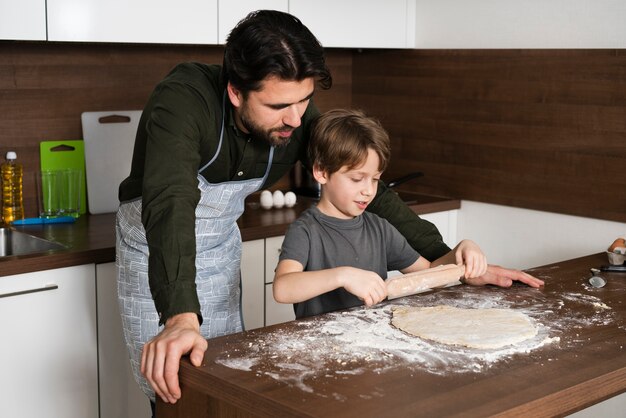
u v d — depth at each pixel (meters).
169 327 1.39
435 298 1.84
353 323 1.63
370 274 1.68
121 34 2.57
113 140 2.95
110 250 2.41
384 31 3.20
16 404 2.31
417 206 3.05
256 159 1.89
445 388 1.29
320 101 3.50
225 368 1.36
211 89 1.74
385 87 3.43
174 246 1.43
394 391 1.27
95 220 2.83
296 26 1.56
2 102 2.77
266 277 2.78
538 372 1.37
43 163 2.85
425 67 3.26
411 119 3.35
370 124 1.87
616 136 2.70
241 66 1.54
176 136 1.58
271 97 1.55
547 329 1.61
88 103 2.94
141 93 3.05
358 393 1.26
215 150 1.79
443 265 1.87
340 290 1.94
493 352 1.46
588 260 2.26
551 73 2.85
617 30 2.68
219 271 2.04
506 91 2.99
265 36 1.51
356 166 1.84
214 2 2.74
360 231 1.97
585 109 2.77
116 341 2.47
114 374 2.48
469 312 1.69
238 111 1.65
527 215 2.99
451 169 3.22
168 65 3.10
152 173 1.51
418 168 3.35
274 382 1.31
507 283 1.94
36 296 2.30
